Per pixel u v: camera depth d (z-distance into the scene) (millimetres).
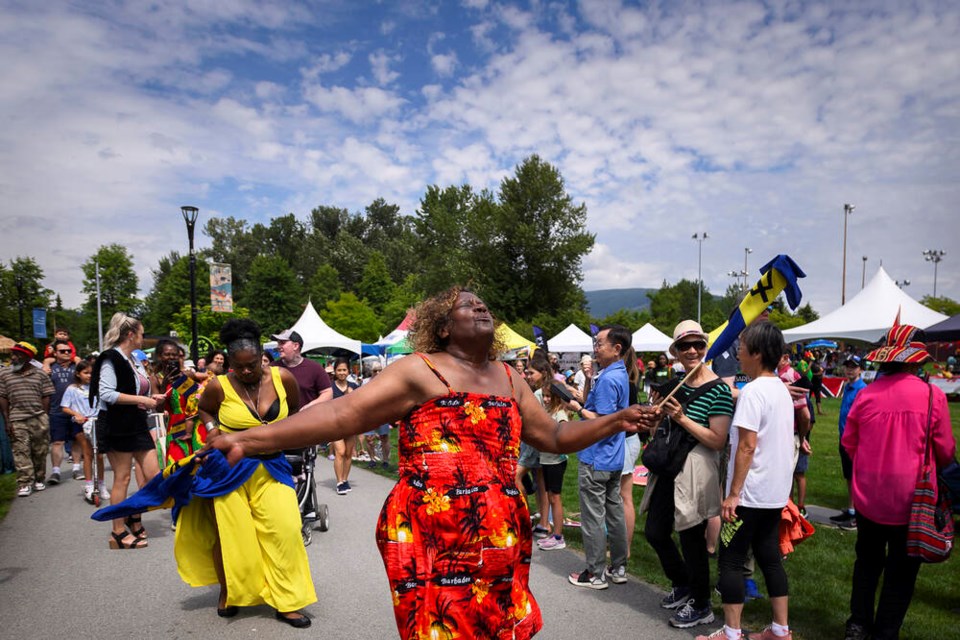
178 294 60812
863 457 3557
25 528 6234
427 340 2373
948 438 3334
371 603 4285
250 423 3947
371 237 88250
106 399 5254
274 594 3881
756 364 3553
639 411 2408
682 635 3791
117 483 5469
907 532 3312
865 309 16531
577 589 4574
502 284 44188
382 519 2258
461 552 2107
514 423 2283
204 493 3730
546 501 6094
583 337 26562
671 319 67188
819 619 4023
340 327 56188
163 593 4453
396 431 14484
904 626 3992
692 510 3727
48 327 60500
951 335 10531
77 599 4332
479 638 2098
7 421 7781
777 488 3355
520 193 44844
